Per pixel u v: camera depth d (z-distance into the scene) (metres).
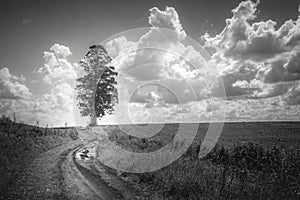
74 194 9.75
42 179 11.62
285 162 12.69
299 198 9.07
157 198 9.77
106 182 11.76
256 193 9.38
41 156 18.47
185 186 10.34
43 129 33.91
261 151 15.51
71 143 28.86
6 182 10.54
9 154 16.47
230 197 9.36
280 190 9.53
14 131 27.30
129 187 11.12
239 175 11.86
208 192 9.90
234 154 16.23
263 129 50.69
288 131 47.41
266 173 12.63
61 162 16.27
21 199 8.85
